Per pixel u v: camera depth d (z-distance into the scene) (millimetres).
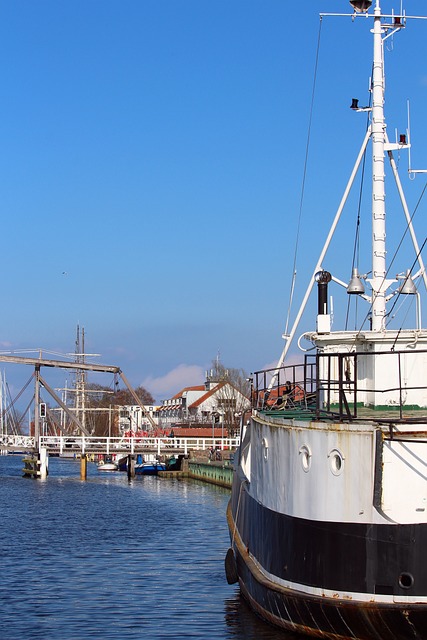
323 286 25797
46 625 25344
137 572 34375
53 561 37406
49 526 51000
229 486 78625
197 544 42844
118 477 100688
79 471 119125
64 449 96812
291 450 20406
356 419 18719
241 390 130125
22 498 71312
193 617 25969
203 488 82688
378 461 18219
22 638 23828
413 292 26016
